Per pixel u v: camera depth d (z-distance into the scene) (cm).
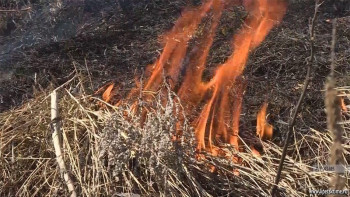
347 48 304
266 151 231
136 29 346
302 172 215
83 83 283
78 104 242
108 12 369
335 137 151
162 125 199
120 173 204
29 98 282
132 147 203
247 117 254
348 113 247
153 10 369
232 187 205
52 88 274
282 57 298
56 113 231
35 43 342
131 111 229
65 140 219
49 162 218
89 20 363
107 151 205
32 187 210
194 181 201
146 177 203
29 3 395
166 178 194
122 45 330
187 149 200
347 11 355
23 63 314
